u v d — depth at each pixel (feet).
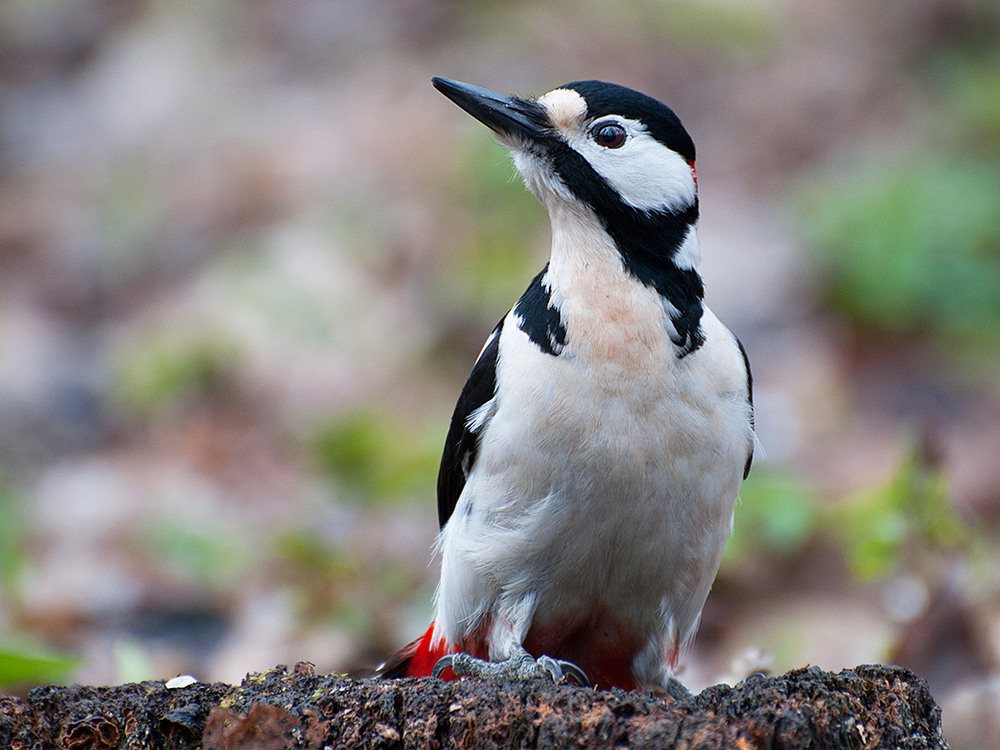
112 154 65.77
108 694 18.60
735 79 64.13
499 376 21.45
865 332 47.75
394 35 67.92
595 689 18.38
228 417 48.03
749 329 48.44
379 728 17.95
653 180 21.65
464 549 22.03
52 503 42.34
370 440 43.34
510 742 17.49
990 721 26.25
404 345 49.62
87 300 58.59
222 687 18.75
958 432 43.42
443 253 52.39
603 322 20.83
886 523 28.84
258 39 70.54
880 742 17.75
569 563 21.59
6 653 21.13
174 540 37.63
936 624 28.07
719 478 21.40
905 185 49.55
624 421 20.61
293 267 52.44
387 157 58.29
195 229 59.36
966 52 64.49
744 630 33.12
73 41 75.25
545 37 65.36
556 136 21.95
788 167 57.98
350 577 35.58
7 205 63.93
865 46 65.92
